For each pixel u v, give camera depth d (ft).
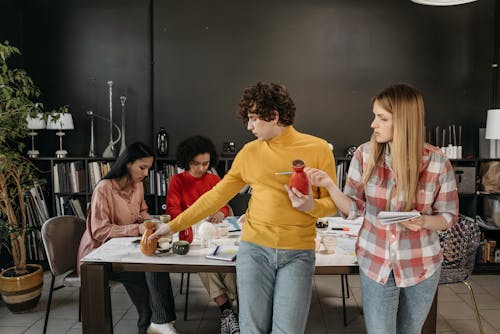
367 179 5.74
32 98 14.16
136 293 8.69
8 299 10.27
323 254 7.10
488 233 14.25
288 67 14.11
